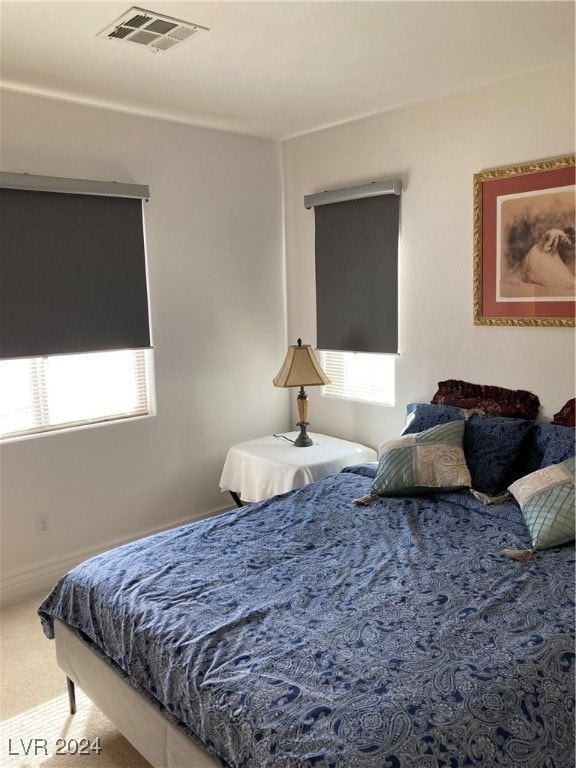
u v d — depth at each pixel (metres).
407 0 2.14
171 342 3.77
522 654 1.62
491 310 3.18
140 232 3.53
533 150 2.96
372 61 2.71
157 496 3.80
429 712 1.42
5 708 2.40
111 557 2.34
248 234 4.08
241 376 4.14
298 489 3.03
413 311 3.56
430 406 3.25
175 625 1.85
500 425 2.88
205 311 3.91
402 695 1.47
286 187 4.22
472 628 1.76
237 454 3.78
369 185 3.58
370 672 1.57
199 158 3.78
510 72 2.90
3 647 2.81
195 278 3.84
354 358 4.00
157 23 2.27
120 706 2.00
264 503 2.85
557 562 2.16
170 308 3.74
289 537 2.46
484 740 1.38
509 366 3.15
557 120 2.86
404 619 1.82
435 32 2.41
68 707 2.41
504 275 3.10
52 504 3.36
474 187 3.15
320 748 1.35
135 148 3.49
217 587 2.06
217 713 1.54
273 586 2.05
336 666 1.60
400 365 3.67
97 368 3.52
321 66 2.75
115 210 3.41
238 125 3.75
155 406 3.73
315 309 4.14
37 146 3.14
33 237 3.13
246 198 4.05
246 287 4.11
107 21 2.25
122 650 1.95
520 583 2.01
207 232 3.87
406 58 2.68
